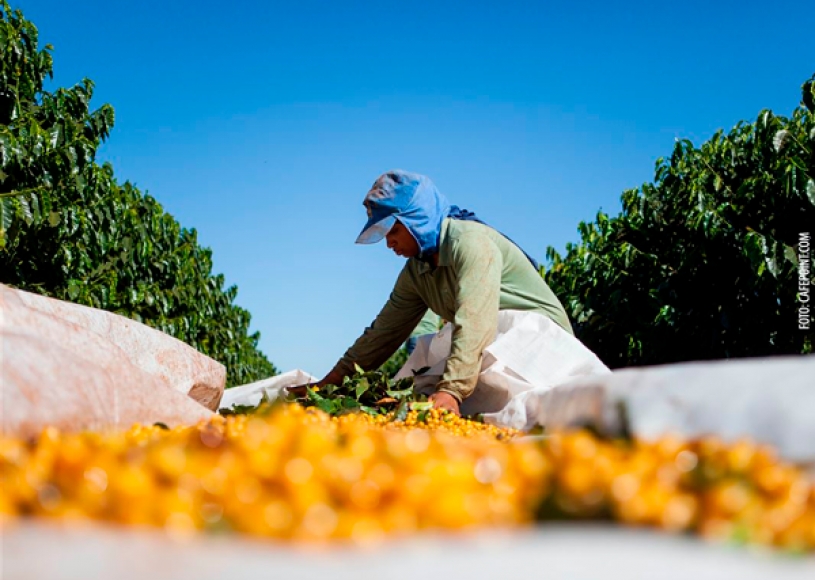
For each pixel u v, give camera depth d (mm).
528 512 1141
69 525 1044
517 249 5109
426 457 1315
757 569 919
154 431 2045
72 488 1186
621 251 10781
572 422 2145
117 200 11406
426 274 5020
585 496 1134
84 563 905
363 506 1075
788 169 8336
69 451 1281
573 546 952
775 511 1102
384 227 4773
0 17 8477
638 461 1296
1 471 1303
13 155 7453
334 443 1646
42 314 2258
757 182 9031
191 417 2439
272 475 1150
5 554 928
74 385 1918
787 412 1622
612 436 1887
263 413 2439
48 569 892
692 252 9648
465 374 4234
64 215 8398
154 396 2363
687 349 9953
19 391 1715
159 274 13852
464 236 4621
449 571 889
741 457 1337
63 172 8070
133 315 11953
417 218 4789
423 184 4867
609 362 11352
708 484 1212
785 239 8938
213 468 1245
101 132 9281
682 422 1753
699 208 9414
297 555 938
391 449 1364
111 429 2045
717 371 1786
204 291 16156
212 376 4078
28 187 7895
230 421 2230
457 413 4125
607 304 11102
